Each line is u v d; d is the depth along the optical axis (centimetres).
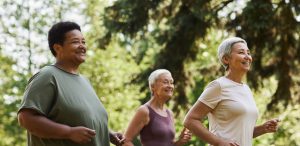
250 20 1142
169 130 618
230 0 1212
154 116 615
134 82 1285
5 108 2003
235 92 488
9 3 2009
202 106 488
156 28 1266
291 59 1186
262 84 1193
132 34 1273
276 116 1208
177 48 1245
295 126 1264
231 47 496
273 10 1147
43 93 414
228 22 1188
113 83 1928
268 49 1181
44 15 2019
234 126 481
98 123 438
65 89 423
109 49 1942
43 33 2020
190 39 1234
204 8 1182
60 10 2011
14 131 2002
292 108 1198
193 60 1257
